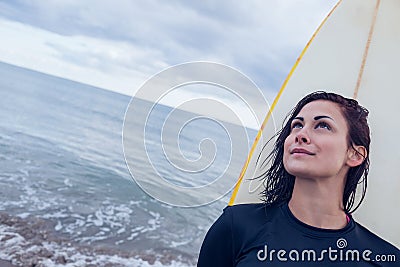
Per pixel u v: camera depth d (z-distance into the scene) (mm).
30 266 4176
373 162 1666
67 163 8734
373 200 1599
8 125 11750
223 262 1523
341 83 1857
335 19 2004
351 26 1974
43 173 7738
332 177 1558
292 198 1563
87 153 9875
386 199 1611
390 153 1677
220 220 1577
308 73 1896
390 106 1780
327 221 1518
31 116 13992
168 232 5895
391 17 1962
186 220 6191
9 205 5758
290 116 1736
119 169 8656
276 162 1684
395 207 1604
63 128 12586
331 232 1499
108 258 4809
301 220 1515
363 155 1620
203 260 1565
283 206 1562
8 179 6953
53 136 11305
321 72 1890
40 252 4504
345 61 1903
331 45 1947
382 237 1567
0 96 17234
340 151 1581
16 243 4570
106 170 8453
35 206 5953
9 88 20453
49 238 4969
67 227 5461
